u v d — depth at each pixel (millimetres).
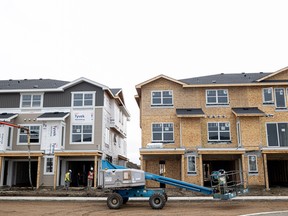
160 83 29391
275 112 28125
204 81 30047
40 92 30516
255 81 28734
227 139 28016
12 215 14961
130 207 17375
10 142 29297
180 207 17219
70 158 29266
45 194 22797
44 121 29266
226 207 17141
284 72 29000
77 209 16766
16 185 30547
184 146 26922
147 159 28219
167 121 28500
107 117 31719
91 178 27328
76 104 30203
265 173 25375
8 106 30469
